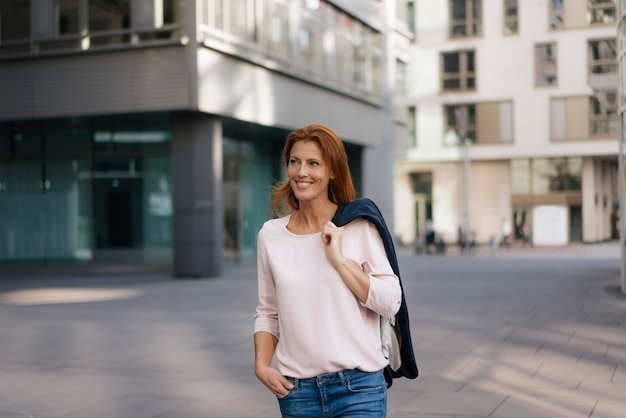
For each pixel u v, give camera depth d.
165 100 21.14
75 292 18.59
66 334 11.52
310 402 3.08
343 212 3.11
